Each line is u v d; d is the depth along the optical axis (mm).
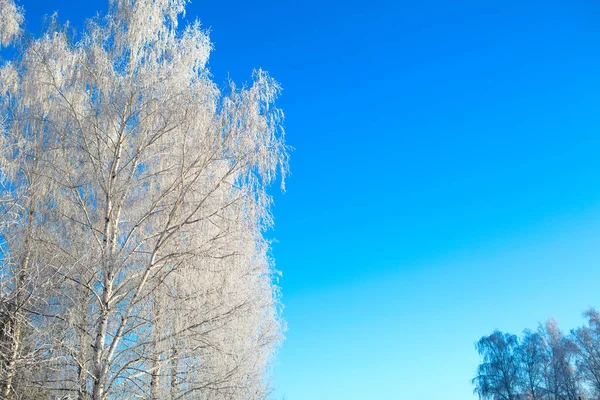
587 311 44688
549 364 46438
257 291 14664
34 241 10508
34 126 11766
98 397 9273
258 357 14523
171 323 10539
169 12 12891
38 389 9578
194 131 11367
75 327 9586
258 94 11852
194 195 11242
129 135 11633
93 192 11562
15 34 13117
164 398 10289
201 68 12695
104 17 12430
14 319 9414
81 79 11828
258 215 11781
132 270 10961
